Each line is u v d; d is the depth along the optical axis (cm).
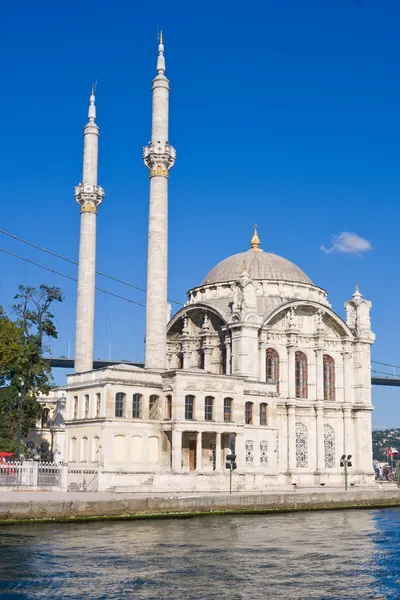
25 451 10325
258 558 4791
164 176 9906
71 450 9244
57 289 11281
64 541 5216
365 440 11219
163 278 9731
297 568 4522
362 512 7950
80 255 10644
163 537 5528
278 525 6488
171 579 4147
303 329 11106
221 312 10619
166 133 10062
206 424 8931
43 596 3769
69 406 9475
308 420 10894
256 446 9531
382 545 5425
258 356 10462
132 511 6612
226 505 7319
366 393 11338
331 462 11031
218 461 8956
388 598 3881
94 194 10744
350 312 11638
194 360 11225
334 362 11350
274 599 3791
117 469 8594
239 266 11544
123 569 4350
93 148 10919
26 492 7275
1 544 5059
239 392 9300
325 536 5859
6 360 9756
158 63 10231
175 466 8656
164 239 9806
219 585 4038
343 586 4103
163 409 9050
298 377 10981
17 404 10206
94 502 6384
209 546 5178
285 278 11394
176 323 11594
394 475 12762
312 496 8100
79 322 10438
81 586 3959
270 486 9319
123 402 8850
